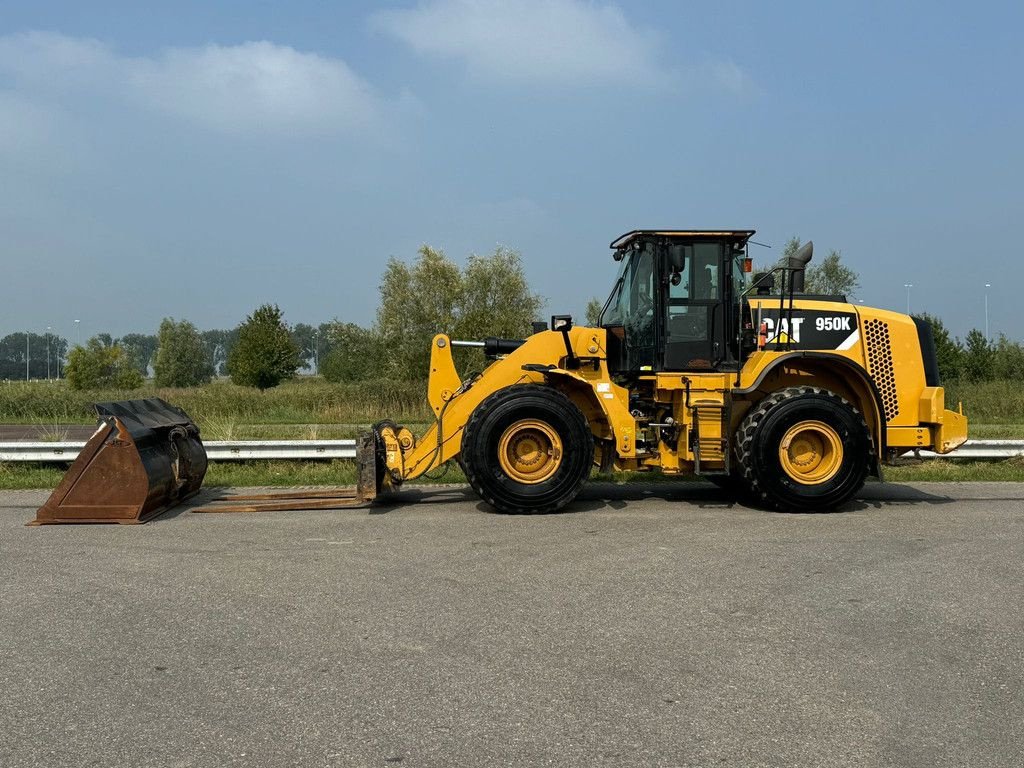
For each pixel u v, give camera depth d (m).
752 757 3.59
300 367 46.69
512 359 9.68
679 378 9.55
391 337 34.47
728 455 9.38
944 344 37.19
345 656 4.75
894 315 10.09
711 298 9.74
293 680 4.42
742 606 5.64
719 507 9.55
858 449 9.17
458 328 34.03
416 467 9.49
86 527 8.36
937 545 7.46
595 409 9.88
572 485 9.07
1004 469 12.45
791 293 9.66
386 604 5.69
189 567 6.71
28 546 7.49
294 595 5.91
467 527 8.30
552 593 5.94
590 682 4.38
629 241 10.03
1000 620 5.37
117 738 3.78
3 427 22.58
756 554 7.11
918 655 4.77
